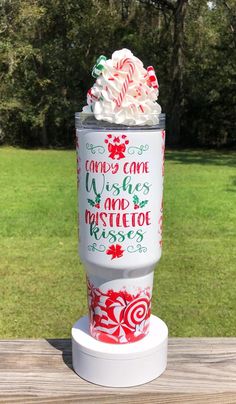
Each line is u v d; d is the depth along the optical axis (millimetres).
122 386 436
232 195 2801
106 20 6605
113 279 436
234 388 435
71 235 1863
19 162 4695
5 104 6398
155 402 431
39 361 480
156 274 1404
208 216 2209
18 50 6035
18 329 1059
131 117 405
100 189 417
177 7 6480
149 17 6902
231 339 521
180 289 1295
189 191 2930
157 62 6910
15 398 429
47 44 6551
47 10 6426
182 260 1539
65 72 6637
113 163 409
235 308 1183
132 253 425
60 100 6625
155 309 1166
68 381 447
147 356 438
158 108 418
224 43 6684
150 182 421
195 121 7004
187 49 6926
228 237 1843
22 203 2512
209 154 5793
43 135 6871
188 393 429
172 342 513
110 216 418
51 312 1149
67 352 496
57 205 2451
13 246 1714
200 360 479
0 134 6785
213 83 6770
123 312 443
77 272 1433
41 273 1423
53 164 4520
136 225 421
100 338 452
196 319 1117
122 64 410
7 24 6047
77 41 6656
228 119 6859
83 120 417
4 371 462
